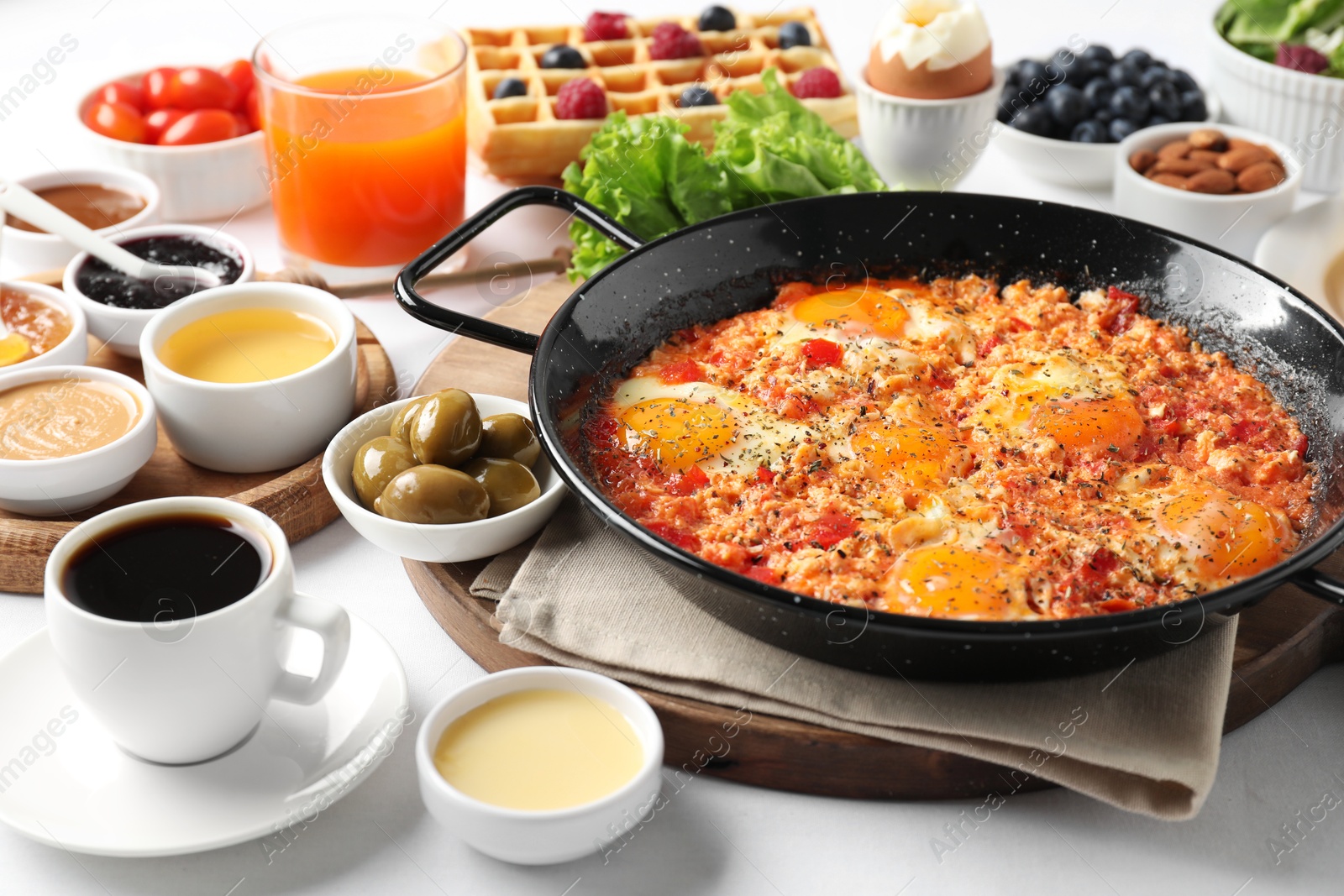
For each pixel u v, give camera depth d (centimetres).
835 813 67
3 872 63
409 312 73
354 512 70
